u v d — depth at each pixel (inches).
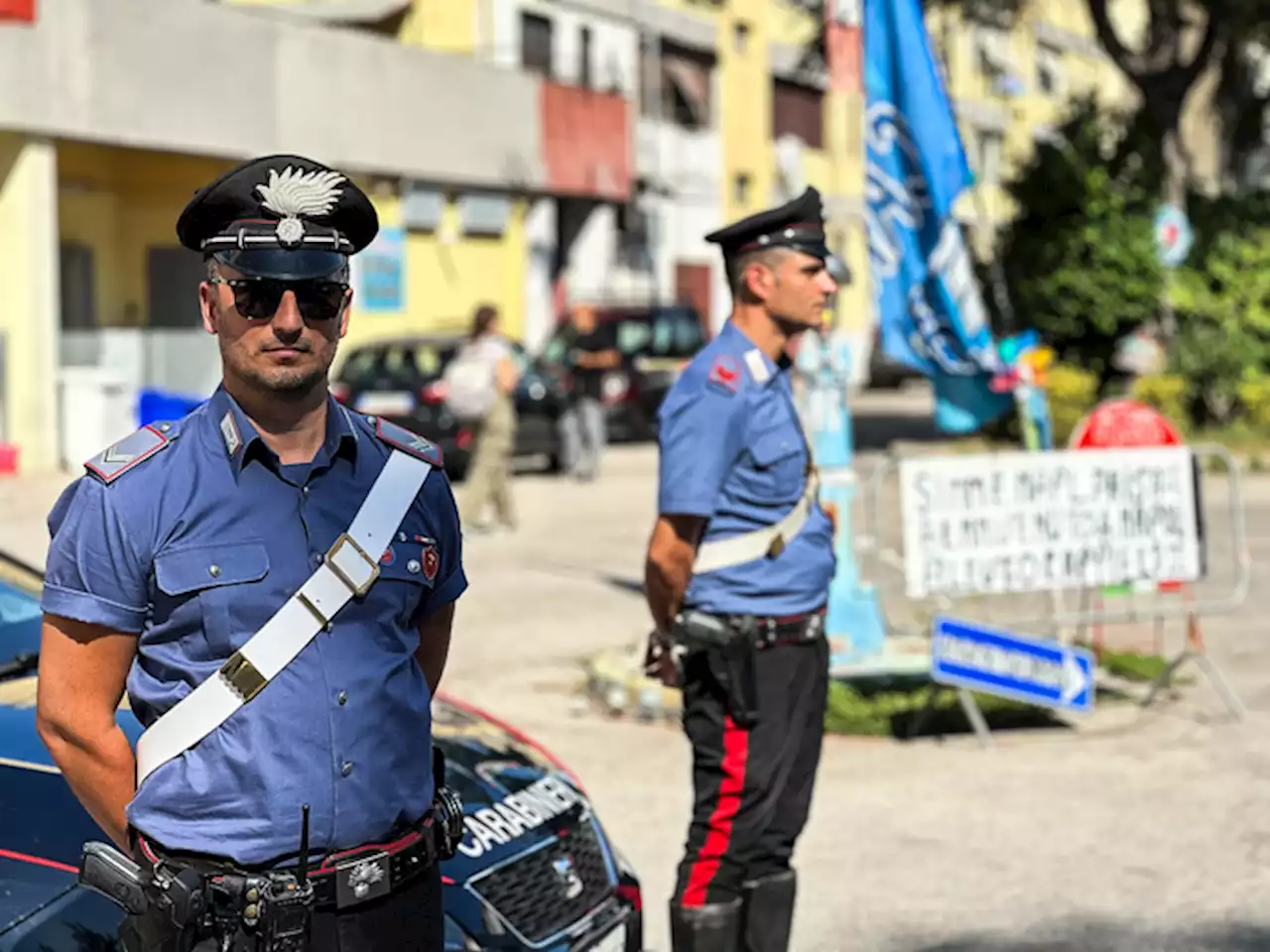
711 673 171.8
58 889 126.9
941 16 1023.6
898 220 329.7
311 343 104.7
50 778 134.6
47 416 743.7
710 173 1453.0
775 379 174.6
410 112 995.9
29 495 657.0
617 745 297.0
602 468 824.3
